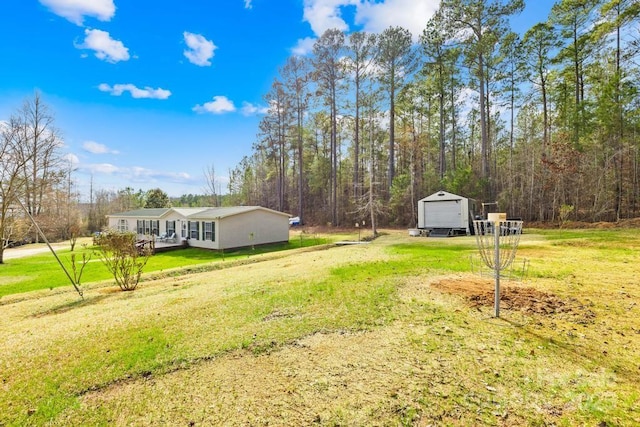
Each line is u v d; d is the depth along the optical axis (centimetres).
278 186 3494
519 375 280
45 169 1884
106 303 640
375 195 2234
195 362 341
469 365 302
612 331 360
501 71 2288
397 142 2878
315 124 3547
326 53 2627
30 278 1074
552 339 347
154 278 952
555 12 1920
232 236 1803
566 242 1056
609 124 1697
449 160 3020
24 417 261
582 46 1920
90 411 266
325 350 353
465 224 1773
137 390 294
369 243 1557
